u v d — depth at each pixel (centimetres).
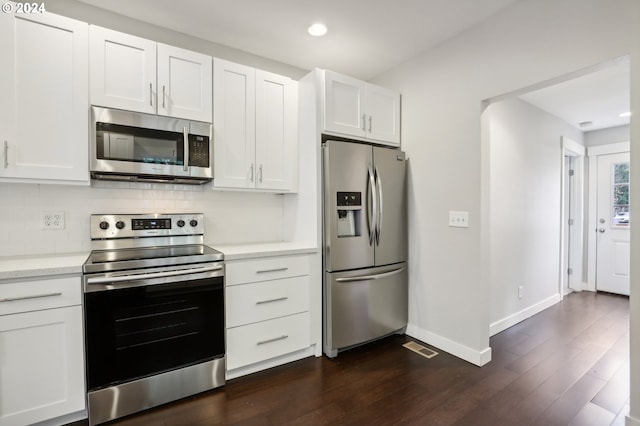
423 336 278
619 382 212
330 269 246
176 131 213
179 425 170
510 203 319
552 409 184
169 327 188
